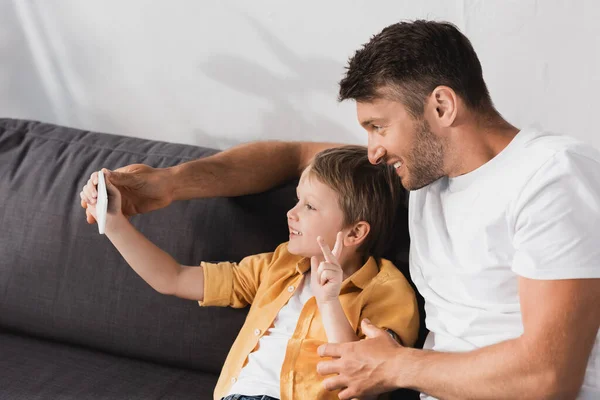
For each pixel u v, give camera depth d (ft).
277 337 4.38
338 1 5.18
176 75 5.75
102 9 5.71
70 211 5.00
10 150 5.32
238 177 4.75
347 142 5.57
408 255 4.60
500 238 3.71
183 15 5.54
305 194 4.48
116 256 4.89
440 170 3.86
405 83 3.66
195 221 4.85
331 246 4.47
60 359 4.92
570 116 5.00
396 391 4.36
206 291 4.57
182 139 5.98
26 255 5.01
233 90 5.66
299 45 5.38
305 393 4.10
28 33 5.99
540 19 4.83
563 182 3.42
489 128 3.76
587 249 3.31
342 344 3.78
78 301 4.93
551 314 3.29
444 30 3.71
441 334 4.02
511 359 3.33
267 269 4.62
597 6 4.68
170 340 4.83
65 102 6.15
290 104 5.58
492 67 5.04
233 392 4.24
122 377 4.76
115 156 5.17
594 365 3.70
